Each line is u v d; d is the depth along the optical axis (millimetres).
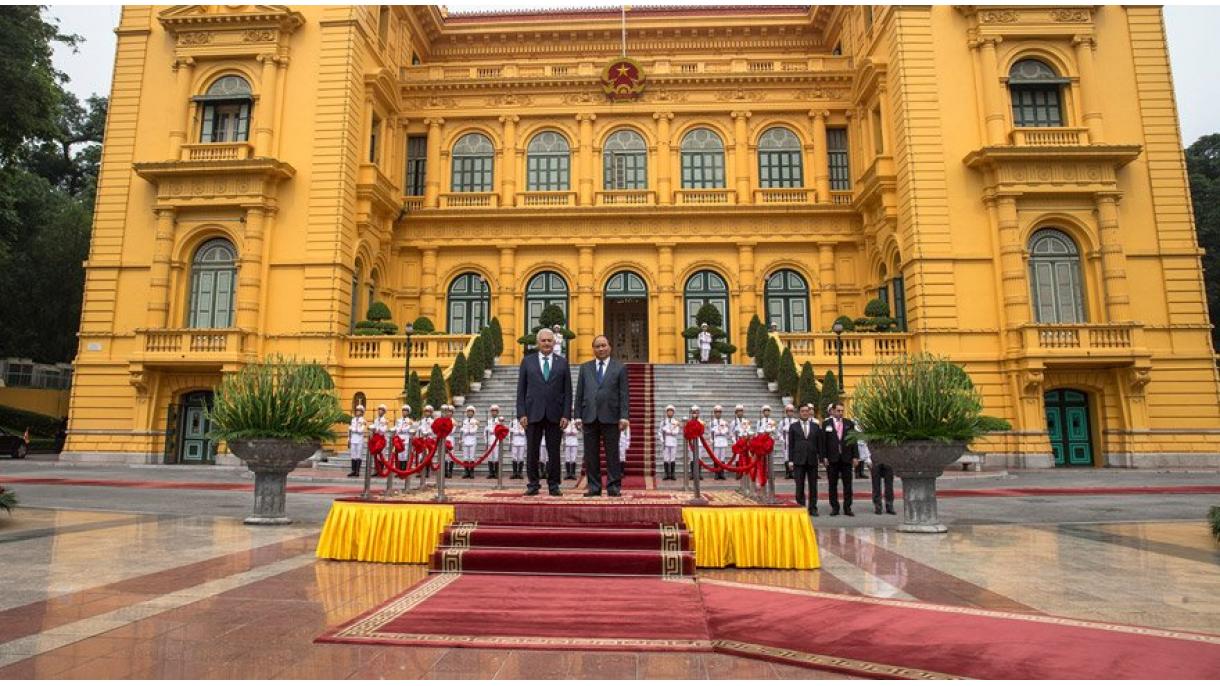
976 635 5074
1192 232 24547
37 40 22031
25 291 36844
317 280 25328
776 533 7766
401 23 32406
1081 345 23141
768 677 4258
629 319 32500
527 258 30875
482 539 7656
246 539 9414
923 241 24672
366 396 25266
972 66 25531
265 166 24859
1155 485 17562
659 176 31250
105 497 14531
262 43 26469
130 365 24344
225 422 10742
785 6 35594
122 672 4262
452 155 32094
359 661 4516
